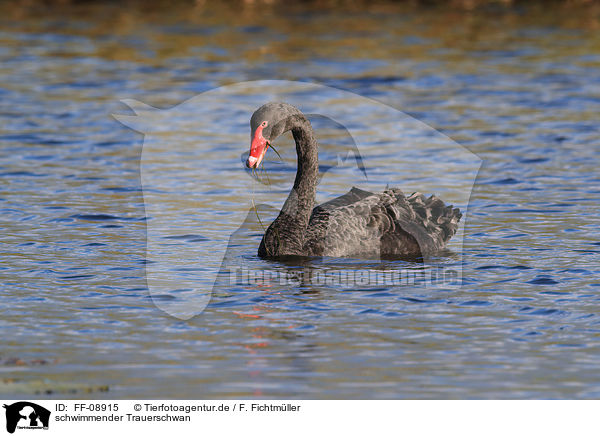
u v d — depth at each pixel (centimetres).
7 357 966
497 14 3794
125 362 956
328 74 2759
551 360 962
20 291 1163
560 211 1567
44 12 3784
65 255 1320
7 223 1481
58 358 965
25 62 2952
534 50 3148
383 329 1043
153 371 935
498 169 1861
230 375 926
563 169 1856
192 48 3155
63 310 1101
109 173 1838
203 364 952
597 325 1052
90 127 2222
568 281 1205
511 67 2903
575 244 1378
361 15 3766
